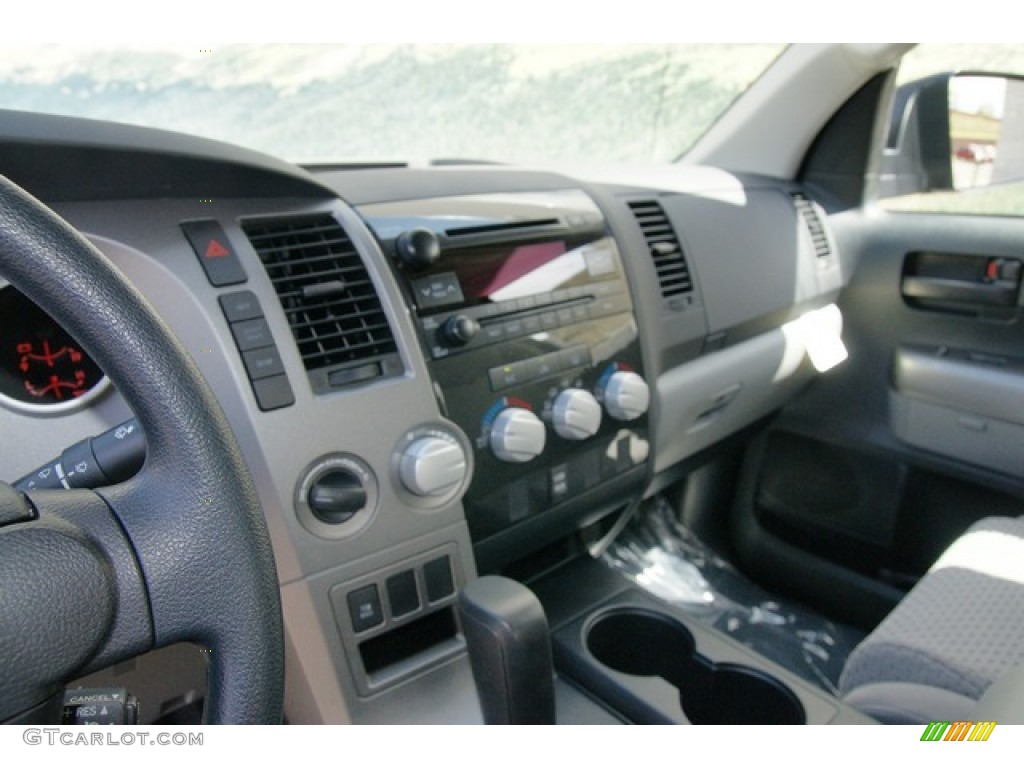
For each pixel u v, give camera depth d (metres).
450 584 0.87
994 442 1.37
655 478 1.31
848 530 1.56
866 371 1.54
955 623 0.91
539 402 0.99
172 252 0.74
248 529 0.45
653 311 1.17
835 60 1.44
